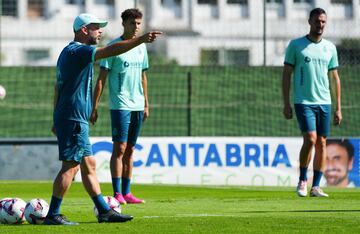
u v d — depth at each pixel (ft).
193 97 274.57
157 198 125.90
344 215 93.20
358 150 173.17
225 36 348.79
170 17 371.76
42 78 289.12
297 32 320.91
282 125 258.78
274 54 318.04
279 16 322.34
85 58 82.99
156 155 171.12
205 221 86.22
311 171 169.27
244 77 277.64
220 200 118.83
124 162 116.06
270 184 173.27
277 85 274.77
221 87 276.62
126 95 114.93
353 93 252.01
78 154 84.17
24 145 174.40
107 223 85.30
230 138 172.96
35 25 384.06
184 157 171.83
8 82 286.66
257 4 328.08
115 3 354.95
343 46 268.41
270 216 92.02
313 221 86.22
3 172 173.58
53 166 174.91
